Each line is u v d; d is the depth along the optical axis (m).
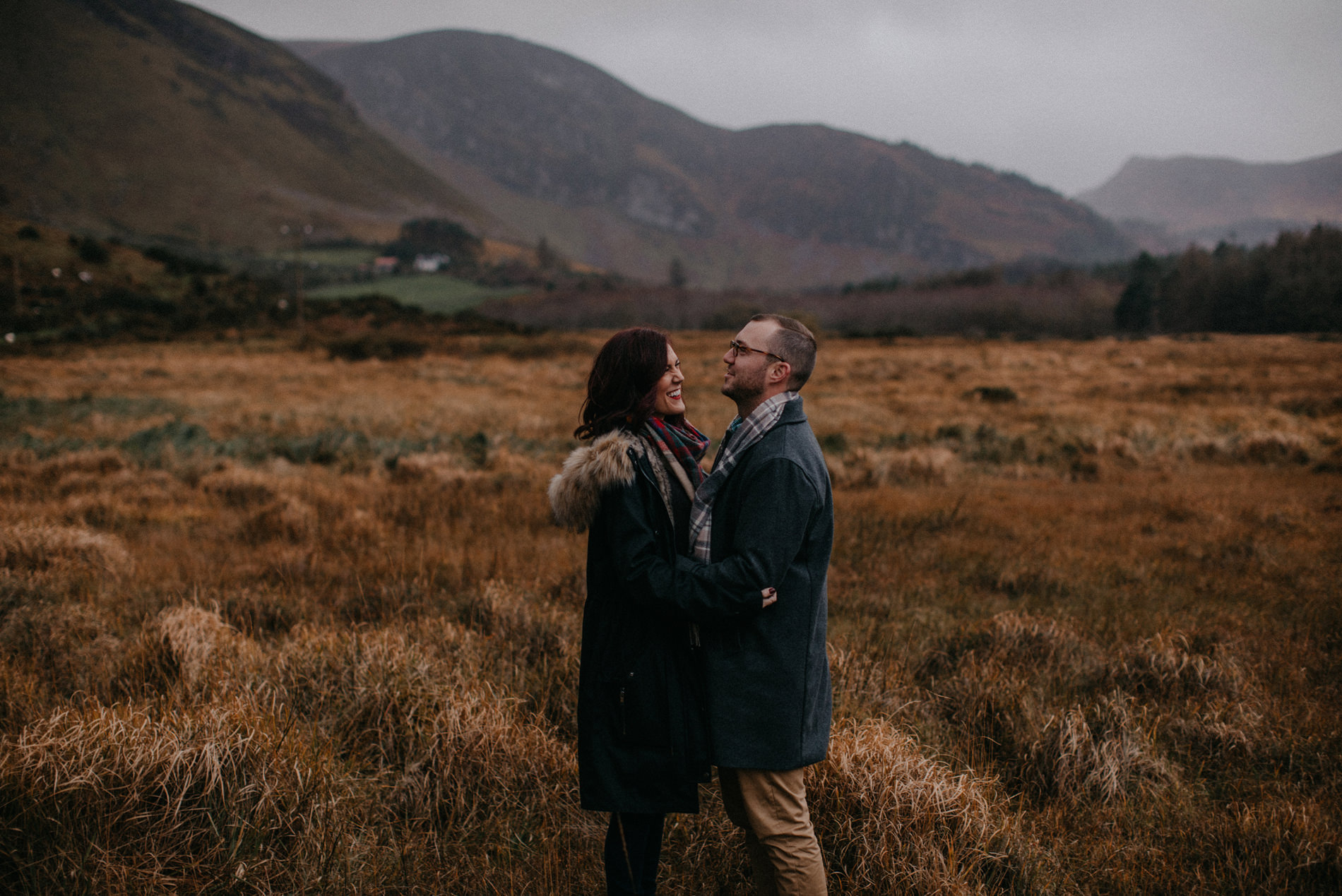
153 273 74.62
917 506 7.29
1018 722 2.86
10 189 190.12
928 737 2.81
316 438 10.85
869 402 20.36
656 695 1.70
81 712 2.49
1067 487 9.08
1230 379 25.98
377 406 17.30
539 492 7.66
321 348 43.44
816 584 1.74
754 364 1.77
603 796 1.71
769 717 1.67
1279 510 7.10
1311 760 2.80
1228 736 2.87
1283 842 2.26
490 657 3.27
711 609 1.59
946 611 4.39
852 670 3.18
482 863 2.15
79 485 7.44
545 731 2.72
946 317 109.06
